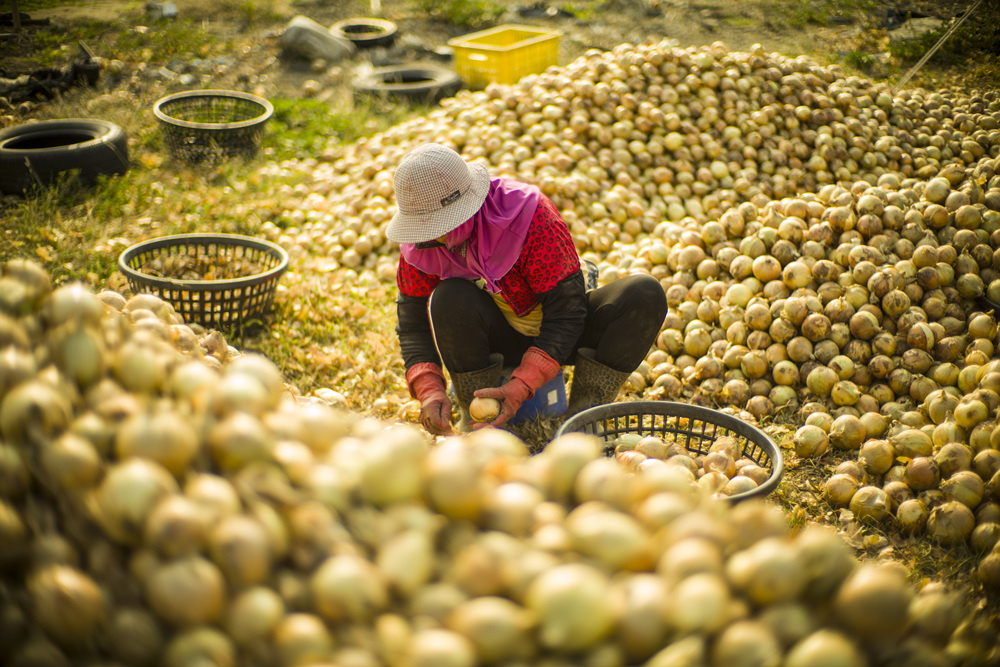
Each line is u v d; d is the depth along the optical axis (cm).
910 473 248
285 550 89
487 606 82
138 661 82
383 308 393
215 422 100
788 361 310
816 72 555
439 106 731
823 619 86
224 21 1012
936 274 316
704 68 522
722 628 82
